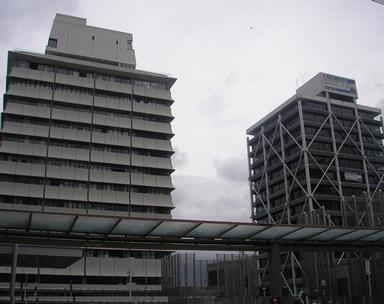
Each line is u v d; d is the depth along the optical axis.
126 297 98.06
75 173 106.19
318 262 70.94
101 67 117.94
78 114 111.38
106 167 109.88
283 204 137.75
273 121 150.25
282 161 140.25
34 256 36.41
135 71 121.06
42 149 105.50
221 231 33.50
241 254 62.47
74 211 103.19
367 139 145.25
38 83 111.50
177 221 30.84
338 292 66.06
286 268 124.56
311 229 34.56
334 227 34.78
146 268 104.88
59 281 99.88
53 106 110.50
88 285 100.38
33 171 103.06
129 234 32.62
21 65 113.19
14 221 28.92
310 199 127.12
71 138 108.38
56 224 29.88
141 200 109.31
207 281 55.31
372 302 53.47
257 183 154.88
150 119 118.69
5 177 101.69
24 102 108.81
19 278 96.31
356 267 61.41
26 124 106.69
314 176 131.75
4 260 41.12
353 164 139.25
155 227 31.50
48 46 122.31
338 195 131.38
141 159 113.12
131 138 114.25
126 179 109.88
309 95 145.25
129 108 116.62
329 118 139.50
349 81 148.50
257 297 54.03
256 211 153.12
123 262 104.00
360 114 147.38
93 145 110.69
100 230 31.39
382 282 55.06
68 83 113.19
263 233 34.81
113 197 107.25
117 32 130.62
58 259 37.50
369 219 74.12
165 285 59.19
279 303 35.09
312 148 134.62
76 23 130.12
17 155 104.00
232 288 59.56
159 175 114.00
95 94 115.56
